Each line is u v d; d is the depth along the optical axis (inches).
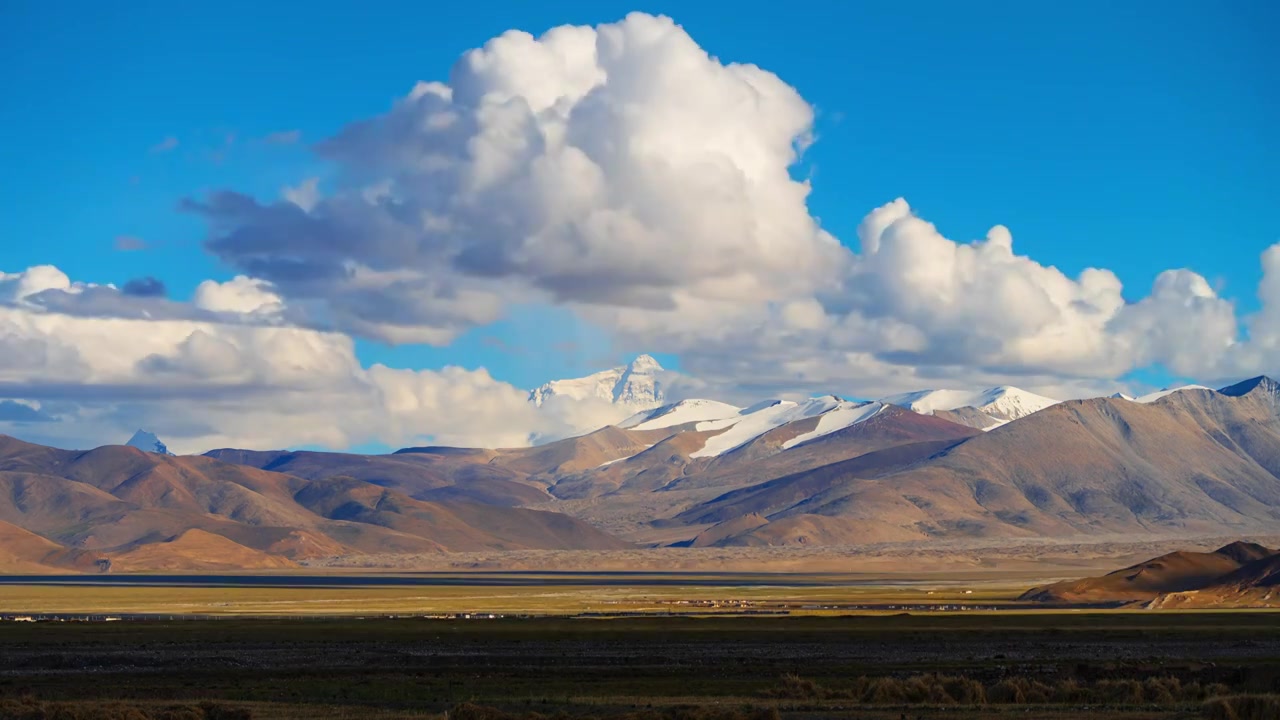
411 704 3331.7
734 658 4702.3
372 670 4291.3
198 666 4463.6
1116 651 5054.1
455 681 3927.2
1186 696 3427.7
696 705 3080.7
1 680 3969.0
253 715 3097.9
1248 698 2812.5
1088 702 3302.2
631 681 3909.9
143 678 4045.3
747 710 2977.4
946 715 2942.9
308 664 4527.6
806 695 3491.6
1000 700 3353.8
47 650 5002.5
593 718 2920.8
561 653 4911.4
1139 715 2842.0
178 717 2987.2
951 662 4557.1
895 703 3255.4
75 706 3056.1
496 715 2955.2
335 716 3080.7
